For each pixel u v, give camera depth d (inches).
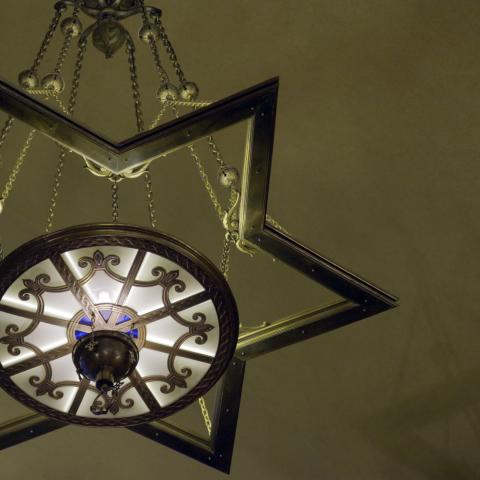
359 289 152.8
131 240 134.6
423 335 267.6
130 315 143.6
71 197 257.8
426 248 257.6
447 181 250.5
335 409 280.1
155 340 146.9
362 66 244.8
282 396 278.8
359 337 270.5
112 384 139.6
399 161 250.8
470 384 272.7
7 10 241.6
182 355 147.9
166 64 246.7
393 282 261.7
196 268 137.9
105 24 172.2
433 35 239.9
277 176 254.7
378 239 258.1
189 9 241.9
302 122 249.9
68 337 144.6
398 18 239.9
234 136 251.0
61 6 169.9
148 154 135.4
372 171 252.5
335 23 241.8
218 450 164.9
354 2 239.8
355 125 249.3
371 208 255.6
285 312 265.1
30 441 283.1
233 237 151.9
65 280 138.6
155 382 150.9
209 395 271.7
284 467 288.0
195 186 256.7
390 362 272.5
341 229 257.9
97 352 140.9
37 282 138.3
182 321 144.6
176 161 255.0
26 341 143.9
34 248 133.2
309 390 277.6
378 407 279.0
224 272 151.5
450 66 241.4
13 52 243.8
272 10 241.8
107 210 258.8
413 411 279.0
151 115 248.7
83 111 249.8
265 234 146.3
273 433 283.7
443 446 283.0
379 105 247.1
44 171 255.4
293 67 245.9
